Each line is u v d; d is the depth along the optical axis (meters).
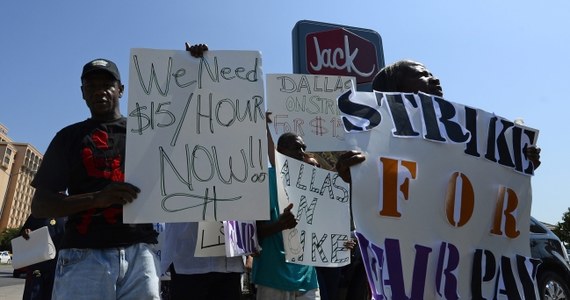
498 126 2.13
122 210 2.02
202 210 2.03
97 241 1.93
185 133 2.13
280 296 2.74
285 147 3.16
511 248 2.02
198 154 2.11
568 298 5.25
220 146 2.15
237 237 2.56
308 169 2.96
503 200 2.03
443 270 1.81
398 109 1.96
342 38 6.22
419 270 1.78
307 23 6.16
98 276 1.88
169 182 2.03
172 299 2.70
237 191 2.09
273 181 2.99
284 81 4.69
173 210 1.99
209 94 2.23
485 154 2.05
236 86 2.27
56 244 4.02
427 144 1.94
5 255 53.12
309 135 4.57
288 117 4.58
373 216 1.78
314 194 2.94
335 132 4.64
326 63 6.07
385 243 1.76
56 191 2.00
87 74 2.16
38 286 4.00
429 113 2.00
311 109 4.66
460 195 1.93
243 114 2.23
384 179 1.83
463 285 1.87
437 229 1.86
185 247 2.65
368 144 1.86
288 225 2.64
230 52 2.33
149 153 2.06
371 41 6.39
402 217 1.82
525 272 1.98
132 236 2.01
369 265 1.70
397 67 2.39
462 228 1.91
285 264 2.77
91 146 2.07
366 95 1.96
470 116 2.09
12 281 14.51
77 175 2.03
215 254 2.56
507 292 1.92
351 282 4.35
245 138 2.19
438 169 1.93
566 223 40.66
